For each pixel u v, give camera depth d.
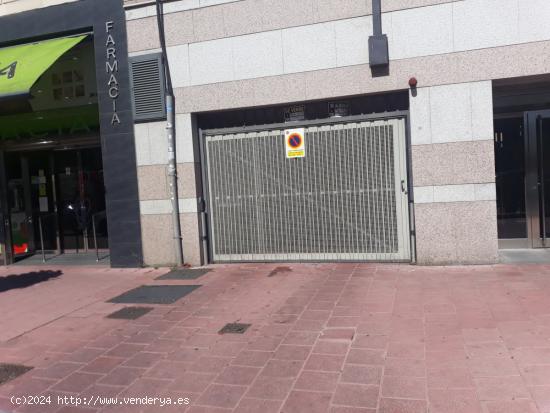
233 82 8.77
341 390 4.15
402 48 7.90
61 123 10.52
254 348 5.16
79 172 11.48
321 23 8.25
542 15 7.37
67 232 11.70
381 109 8.32
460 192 7.85
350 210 8.58
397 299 6.38
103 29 9.39
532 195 8.82
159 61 9.06
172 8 8.97
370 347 4.95
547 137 8.73
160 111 9.12
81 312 6.90
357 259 8.59
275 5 8.46
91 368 4.98
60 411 4.17
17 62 9.01
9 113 10.12
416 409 3.78
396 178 8.31
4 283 9.21
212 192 9.31
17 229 11.51
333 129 8.56
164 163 9.26
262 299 6.84
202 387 4.41
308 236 8.83
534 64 7.43
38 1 9.84
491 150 7.70
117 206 9.60
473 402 3.80
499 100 8.79
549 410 3.61
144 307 6.89
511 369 4.25
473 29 7.62
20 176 11.66
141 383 4.59
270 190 8.98
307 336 5.36
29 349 5.61
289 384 4.34
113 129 9.48
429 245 8.03
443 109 7.82
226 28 8.73
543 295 6.10
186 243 9.29
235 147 9.12
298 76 8.42
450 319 5.52
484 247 7.83
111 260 9.75
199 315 6.37
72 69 10.30
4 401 4.38
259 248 9.12
